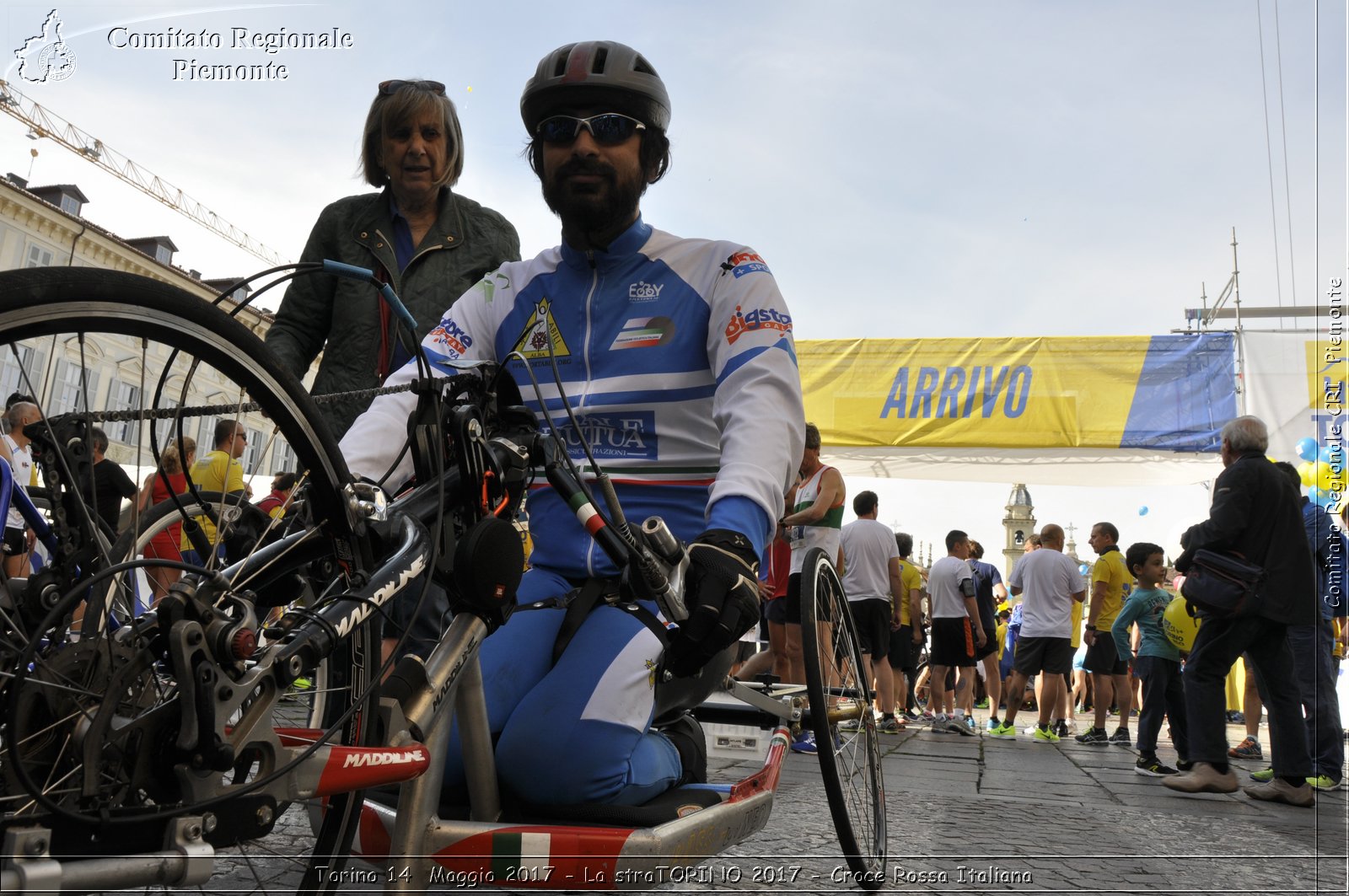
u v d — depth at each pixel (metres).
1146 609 6.12
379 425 1.95
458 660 1.57
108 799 1.12
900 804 3.96
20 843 1.04
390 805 1.63
